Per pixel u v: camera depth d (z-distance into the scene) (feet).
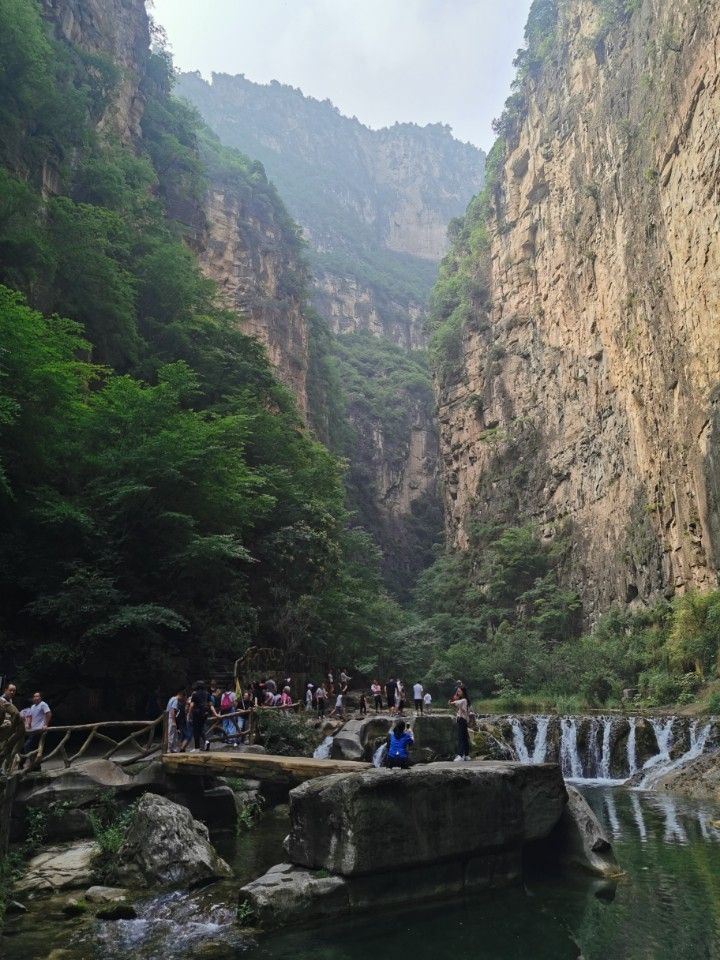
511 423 207.31
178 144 200.03
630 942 24.71
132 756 49.06
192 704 50.31
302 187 654.53
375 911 27.55
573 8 195.52
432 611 213.46
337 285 505.25
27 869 31.76
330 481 138.10
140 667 65.21
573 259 176.86
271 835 40.47
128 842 31.89
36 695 42.45
